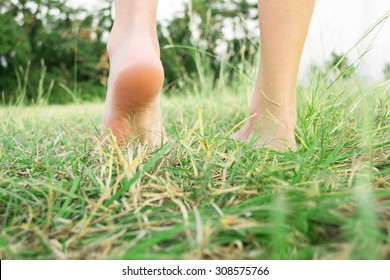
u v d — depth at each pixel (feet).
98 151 1.54
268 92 1.70
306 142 1.63
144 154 1.42
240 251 0.84
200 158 1.40
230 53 4.36
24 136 2.42
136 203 1.07
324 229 0.89
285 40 1.64
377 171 1.26
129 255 0.82
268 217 0.93
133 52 1.55
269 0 1.63
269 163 1.36
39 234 0.91
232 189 1.12
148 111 1.69
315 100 1.90
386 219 0.90
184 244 0.86
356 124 1.80
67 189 1.24
